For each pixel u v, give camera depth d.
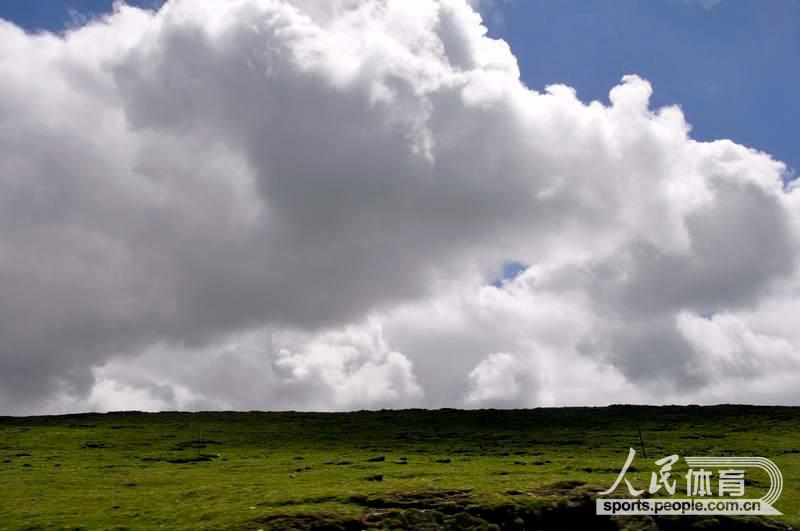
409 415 121.88
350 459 72.00
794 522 39.19
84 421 117.81
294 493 43.94
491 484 45.03
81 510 41.69
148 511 40.66
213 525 36.22
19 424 116.00
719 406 115.31
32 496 47.66
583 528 39.03
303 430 106.44
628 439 89.62
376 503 40.47
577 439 91.56
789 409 108.94
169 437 97.94
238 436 99.88
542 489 42.94
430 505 39.84
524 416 116.88
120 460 73.75
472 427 107.88
